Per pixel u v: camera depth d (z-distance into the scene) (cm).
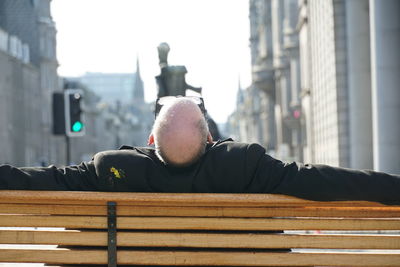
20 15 9800
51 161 10706
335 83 3712
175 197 334
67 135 1872
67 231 343
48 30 10606
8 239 345
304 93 5522
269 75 9200
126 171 350
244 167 348
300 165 349
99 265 347
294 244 337
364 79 3600
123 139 18800
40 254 343
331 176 336
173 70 1303
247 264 338
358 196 336
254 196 336
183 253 338
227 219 340
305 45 5512
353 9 3612
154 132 353
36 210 347
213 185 352
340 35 3712
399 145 2398
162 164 360
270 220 340
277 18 7650
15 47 8819
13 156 8656
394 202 341
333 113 3828
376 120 2428
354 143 3606
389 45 2417
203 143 348
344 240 337
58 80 11194
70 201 342
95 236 342
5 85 8362
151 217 341
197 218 340
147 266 345
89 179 361
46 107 10531
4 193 338
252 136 13750
